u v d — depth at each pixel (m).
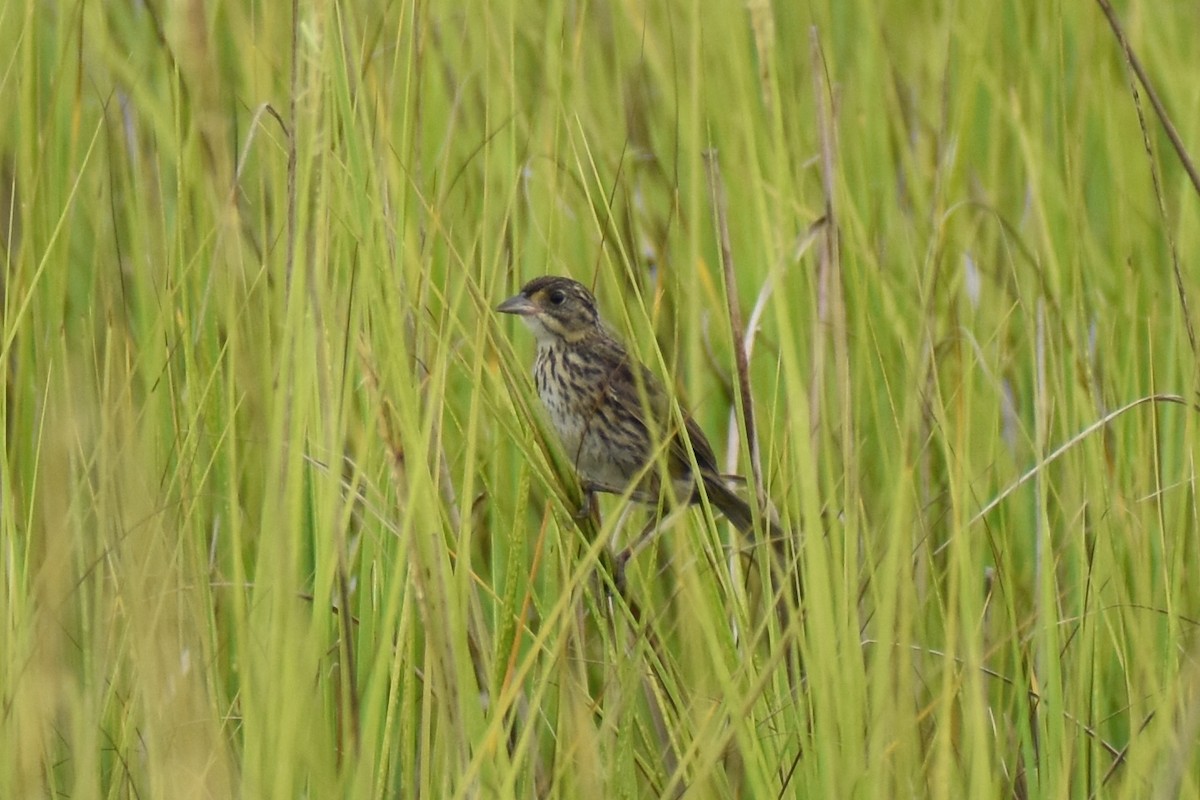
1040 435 8.95
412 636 8.31
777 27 12.90
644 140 12.35
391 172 8.95
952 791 8.15
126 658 8.64
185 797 7.00
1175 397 9.00
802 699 8.06
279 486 7.53
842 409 8.34
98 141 10.55
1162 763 8.03
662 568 9.73
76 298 10.66
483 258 9.39
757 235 11.78
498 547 9.77
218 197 9.31
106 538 8.07
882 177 12.38
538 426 9.42
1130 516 9.79
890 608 7.54
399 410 8.29
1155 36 13.57
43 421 8.86
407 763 8.21
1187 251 11.91
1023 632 9.78
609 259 10.30
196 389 9.39
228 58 11.80
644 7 11.73
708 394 11.26
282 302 8.63
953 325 10.66
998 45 13.13
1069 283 11.46
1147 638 8.73
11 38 11.16
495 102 11.64
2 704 7.94
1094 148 12.83
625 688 8.27
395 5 11.29
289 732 7.12
